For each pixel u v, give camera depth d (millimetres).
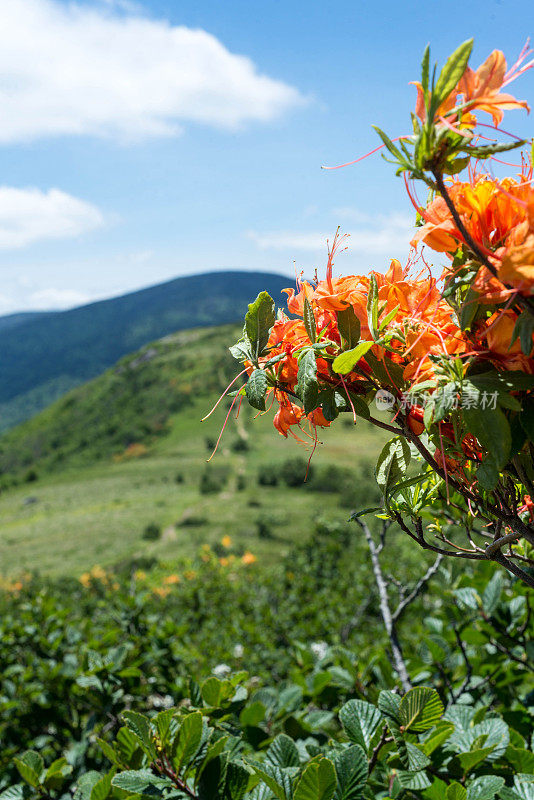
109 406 101062
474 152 850
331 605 6406
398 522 1173
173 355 113188
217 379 99125
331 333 1167
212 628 6996
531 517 1294
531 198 860
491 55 900
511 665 2504
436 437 1082
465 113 918
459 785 1358
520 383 890
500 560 1132
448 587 3090
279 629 6191
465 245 938
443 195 869
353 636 5516
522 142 840
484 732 1682
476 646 2762
